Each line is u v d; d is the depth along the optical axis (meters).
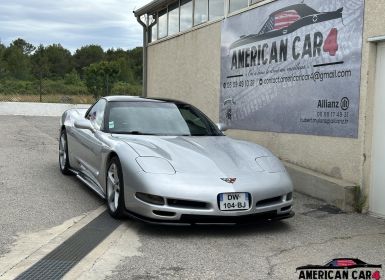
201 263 3.83
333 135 6.52
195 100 11.26
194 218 4.43
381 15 5.69
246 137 8.92
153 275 3.54
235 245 4.34
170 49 12.84
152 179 4.47
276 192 4.71
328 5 6.62
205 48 10.73
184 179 4.50
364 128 5.93
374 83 5.91
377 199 5.75
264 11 8.27
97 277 3.47
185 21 12.06
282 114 7.76
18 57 62.06
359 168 6.01
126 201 4.74
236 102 9.30
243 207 4.50
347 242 4.52
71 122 7.30
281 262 3.91
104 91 40.78
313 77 6.96
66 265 3.70
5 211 5.29
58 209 5.46
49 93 42.44
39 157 9.28
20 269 3.59
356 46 6.09
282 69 7.74
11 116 20.83
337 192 6.00
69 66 86.94
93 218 5.11
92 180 6.04
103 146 5.46
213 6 10.44
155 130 5.81
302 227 5.04
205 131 6.04
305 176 6.71
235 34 9.32
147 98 6.62
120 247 4.18
